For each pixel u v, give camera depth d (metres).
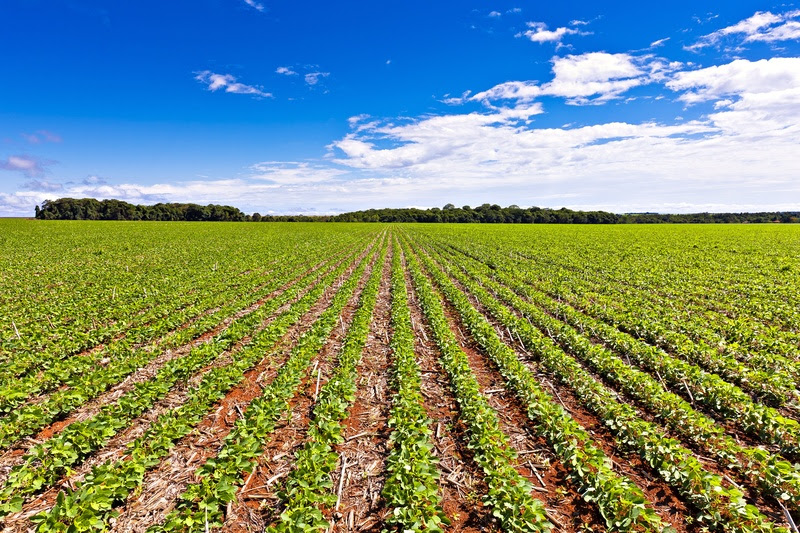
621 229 84.81
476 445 6.84
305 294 19.70
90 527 5.07
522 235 64.62
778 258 31.16
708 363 10.46
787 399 8.49
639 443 6.76
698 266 27.62
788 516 5.11
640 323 13.36
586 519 5.55
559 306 16.14
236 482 6.17
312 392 9.29
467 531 5.42
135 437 7.50
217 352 11.32
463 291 20.98
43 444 6.58
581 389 8.85
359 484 6.31
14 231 64.19
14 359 10.62
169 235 61.78
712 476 5.52
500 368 10.50
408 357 10.58
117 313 15.63
